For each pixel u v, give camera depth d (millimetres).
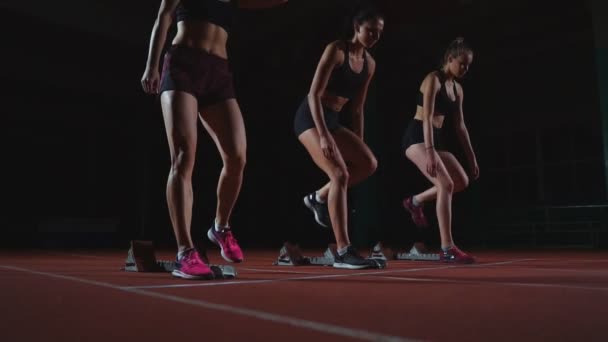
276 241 13477
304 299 1292
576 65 9930
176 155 1962
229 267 1986
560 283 1707
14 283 1679
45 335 849
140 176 12945
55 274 2098
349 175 2924
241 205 13336
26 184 11844
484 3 9484
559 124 10188
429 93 3252
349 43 2779
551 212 9828
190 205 1971
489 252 5957
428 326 928
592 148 9844
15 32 9820
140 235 12781
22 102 11523
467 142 3594
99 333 866
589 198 9773
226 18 2189
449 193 3232
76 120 12297
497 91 11008
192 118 2002
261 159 13242
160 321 979
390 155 11844
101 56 11133
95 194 12672
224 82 2182
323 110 2814
